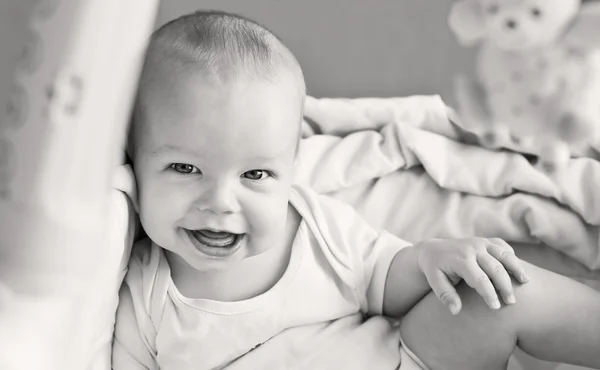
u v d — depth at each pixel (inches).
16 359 18.6
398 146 45.0
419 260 34.8
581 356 33.3
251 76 29.7
